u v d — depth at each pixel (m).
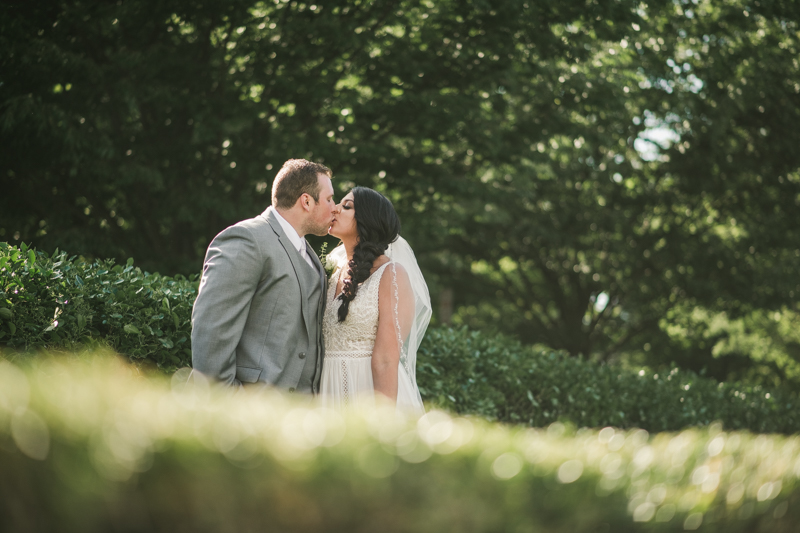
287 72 7.51
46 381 1.43
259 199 8.46
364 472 1.33
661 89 10.93
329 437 1.36
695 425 6.30
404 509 1.34
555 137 9.66
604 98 8.78
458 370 5.01
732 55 11.02
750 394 7.45
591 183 13.59
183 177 8.08
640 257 13.83
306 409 1.53
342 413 1.51
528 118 8.95
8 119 6.57
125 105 7.66
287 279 2.97
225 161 7.89
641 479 1.50
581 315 16.00
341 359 3.04
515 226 13.73
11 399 1.35
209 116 7.34
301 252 3.15
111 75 7.20
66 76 6.96
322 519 1.32
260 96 7.85
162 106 7.47
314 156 7.70
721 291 13.71
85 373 1.53
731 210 13.69
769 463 1.71
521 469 1.40
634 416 6.14
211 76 7.54
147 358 3.43
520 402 5.35
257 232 2.98
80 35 7.30
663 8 8.93
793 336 16.64
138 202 8.45
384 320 3.00
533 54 8.08
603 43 9.21
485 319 17.77
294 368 2.93
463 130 8.25
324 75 7.73
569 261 15.44
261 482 1.30
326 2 7.30
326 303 3.20
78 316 3.19
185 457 1.28
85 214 8.74
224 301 2.79
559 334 16.34
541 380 5.57
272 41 7.53
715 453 1.66
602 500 1.44
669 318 15.62
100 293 3.39
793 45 11.41
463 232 13.60
